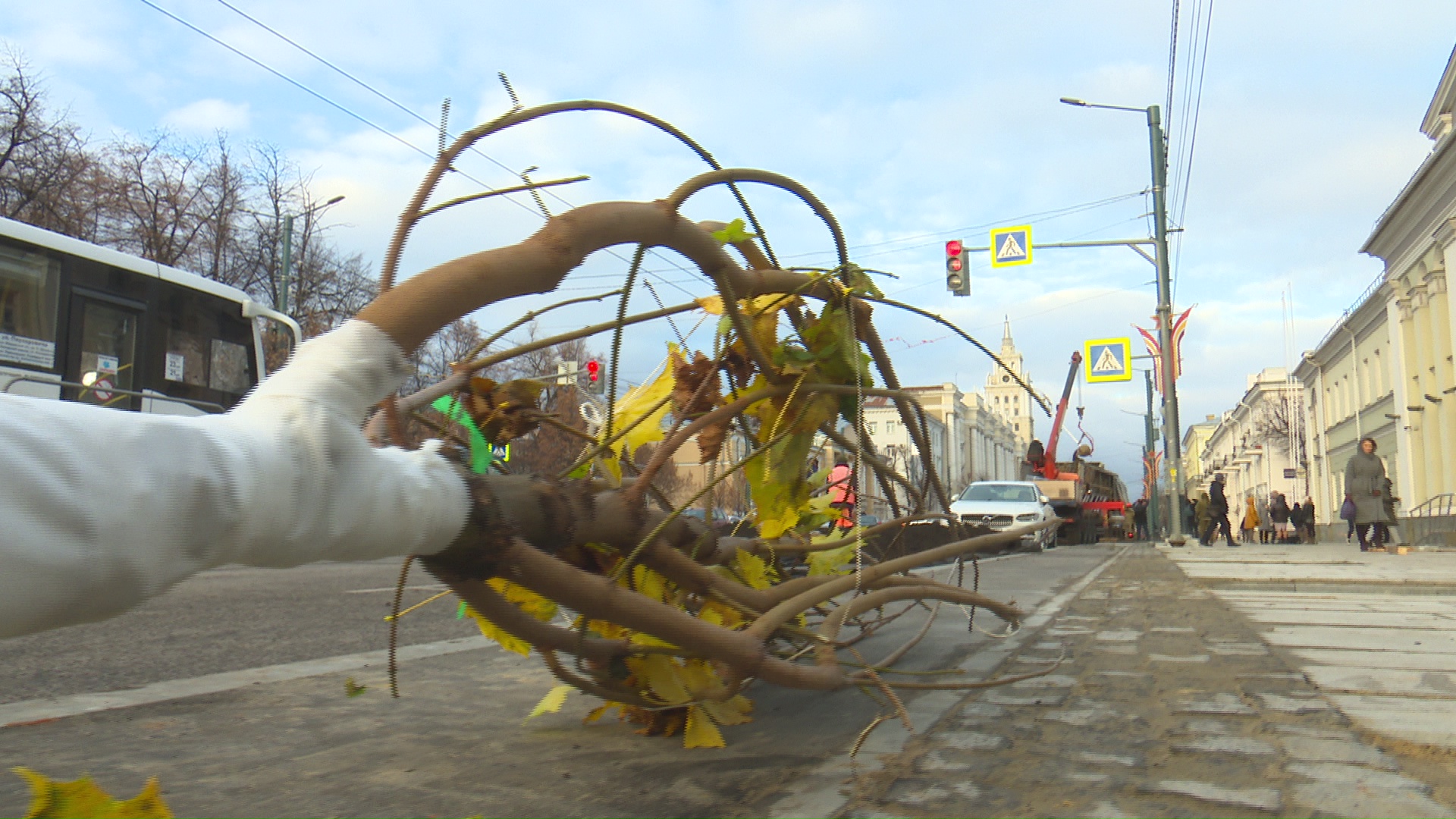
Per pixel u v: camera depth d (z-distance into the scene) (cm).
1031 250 1966
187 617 586
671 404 234
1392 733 264
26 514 66
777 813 203
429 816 201
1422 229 2500
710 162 208
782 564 286
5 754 248
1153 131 2117
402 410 164
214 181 2839
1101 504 3750
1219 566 1118
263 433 90
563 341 192
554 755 248
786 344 240
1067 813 202
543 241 151
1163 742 258
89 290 940
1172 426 2206
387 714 296
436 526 120
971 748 251
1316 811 202
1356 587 766
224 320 1088
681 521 216
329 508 96
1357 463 1681
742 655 198
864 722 282
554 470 201
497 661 397
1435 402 2538
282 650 453
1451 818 198
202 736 268
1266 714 290
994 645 434
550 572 157
